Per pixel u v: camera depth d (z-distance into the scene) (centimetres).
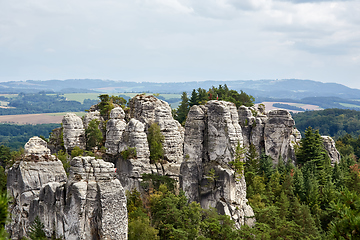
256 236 8406
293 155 14362
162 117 11450
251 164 12950
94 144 12738
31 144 9944
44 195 7162
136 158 10356
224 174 9288
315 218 10988
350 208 4800
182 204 8844
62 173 8406
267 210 9631
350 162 15912
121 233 6544
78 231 6400
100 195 6444
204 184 9562
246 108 14425
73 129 12750
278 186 12156
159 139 11162
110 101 14750
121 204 6606
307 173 13000
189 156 9862
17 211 7888
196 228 8300
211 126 9750
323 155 15500
